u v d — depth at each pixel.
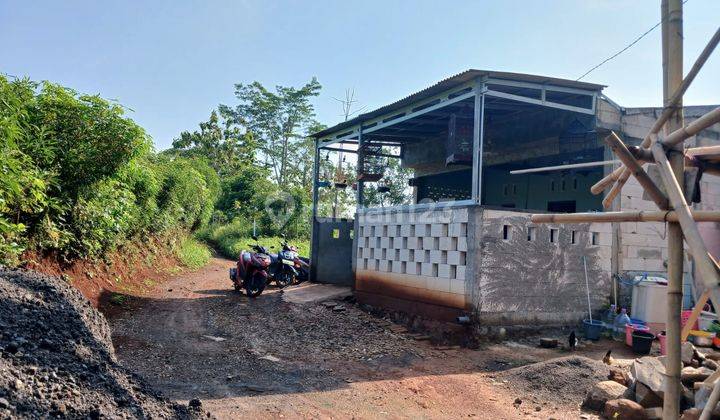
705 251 2.37
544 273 7.88
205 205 19.56
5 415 2.43
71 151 6.89
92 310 4.62
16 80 6.51
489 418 4.53
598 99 8.71
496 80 7.77
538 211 7.90
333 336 7.65
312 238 12.59
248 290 10.69
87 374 3.18
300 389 5.03
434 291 8.17
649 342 6.88
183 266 14.77
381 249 9.63
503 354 6.84
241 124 40.56
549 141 10.35
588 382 5.29
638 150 2.85
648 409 4.28
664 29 2.95
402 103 9.43
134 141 7.39
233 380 5.18
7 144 5.18
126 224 9.56
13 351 3.03
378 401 4.84
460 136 9.12
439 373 5.95
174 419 3.15
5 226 5.42
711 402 2.87
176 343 6.50
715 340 6.86
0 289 3.88
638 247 8.70
